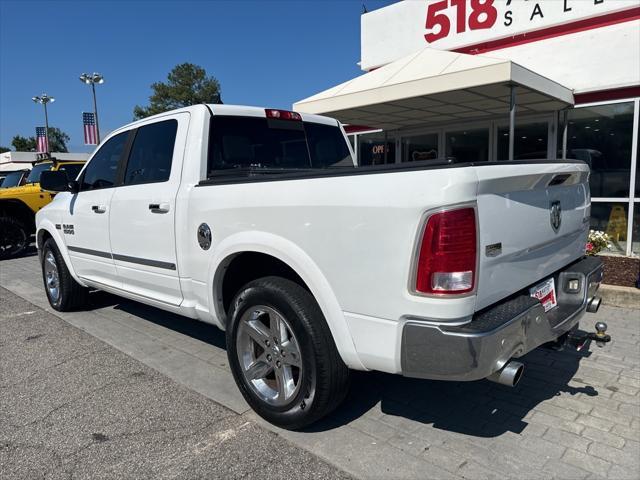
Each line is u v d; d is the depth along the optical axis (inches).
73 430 120.3
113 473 103.0
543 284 117.7
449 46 328.5
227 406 130.3
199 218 130.1
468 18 316.2
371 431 116.5
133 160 163.9
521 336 93.7
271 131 159.3
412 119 337.4
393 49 358.9
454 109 297.9
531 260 108.0
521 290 107.6
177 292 144.1
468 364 85.2
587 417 121.2
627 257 251.8
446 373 87.5
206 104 145.6
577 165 128.2
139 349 173.9
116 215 163.5
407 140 382.0
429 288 86.3
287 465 104.0
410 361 90.9
